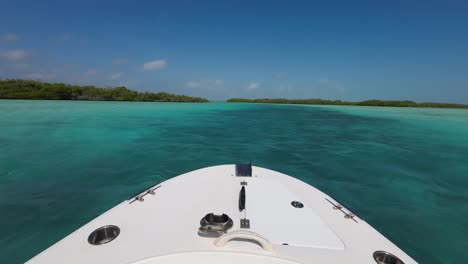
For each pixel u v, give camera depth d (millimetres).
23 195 3584
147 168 5074
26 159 5379
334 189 4207
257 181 2273
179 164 5457
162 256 1083
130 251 1197
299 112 22891
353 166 5535
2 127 9086
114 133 8922
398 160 6070
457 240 2738
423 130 11375
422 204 3645
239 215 1633
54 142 7117
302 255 1226
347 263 1188
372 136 9500
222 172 2498
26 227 2762
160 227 1438
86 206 3307
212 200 1859
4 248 2402
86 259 1136
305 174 4961
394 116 19266
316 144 7867
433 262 2412
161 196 1890
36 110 15094
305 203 1882
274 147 7367
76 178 4340
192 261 1079
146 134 9086
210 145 7500
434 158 6289
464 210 3447
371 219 3191
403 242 2713
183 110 21453
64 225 2830
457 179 4742
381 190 4168
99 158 5656
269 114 19906
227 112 21438
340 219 1650
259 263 1053
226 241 1179
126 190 3900
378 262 1212
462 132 10883
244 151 6809
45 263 1104
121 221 1484
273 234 1412
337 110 26797
